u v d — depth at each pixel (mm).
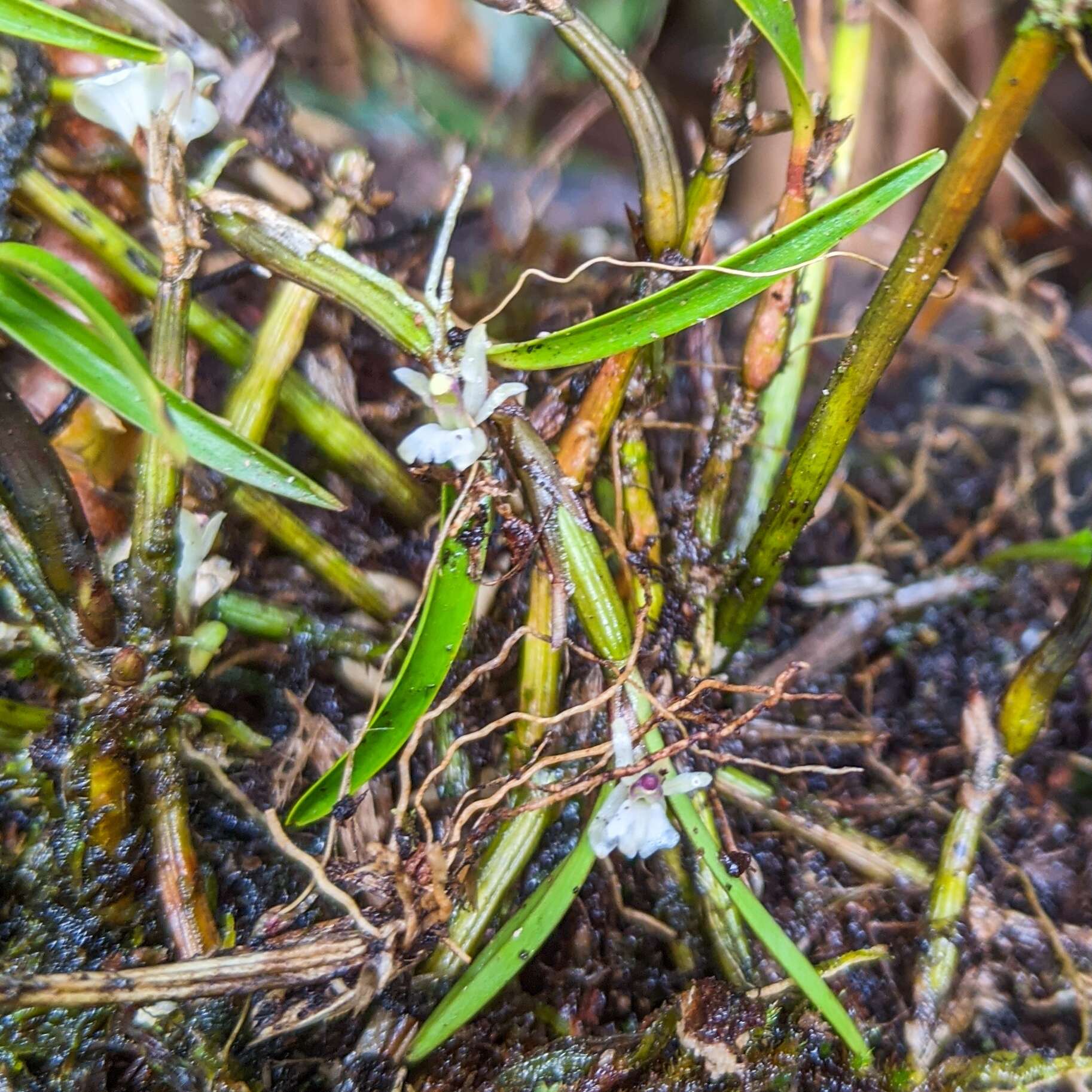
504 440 125
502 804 142
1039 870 153
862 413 133
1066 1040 137
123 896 126
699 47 254
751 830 154
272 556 159
